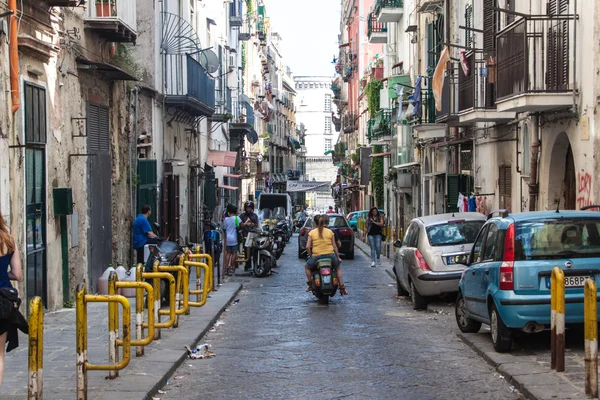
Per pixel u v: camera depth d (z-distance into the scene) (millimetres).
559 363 8711
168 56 26812
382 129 44469
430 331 12961
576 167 15234
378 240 28484
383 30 49656
